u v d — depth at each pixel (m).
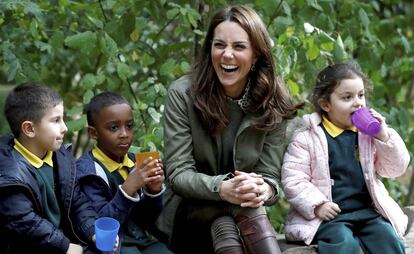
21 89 2.74
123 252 2.86
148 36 4.14
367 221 3.02
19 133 2.73
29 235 2.60
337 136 3.09
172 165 2.99
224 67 2.93
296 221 3.06
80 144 5.27
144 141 3.48
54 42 3.75
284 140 3.14
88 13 3.96
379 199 3.02
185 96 3.03
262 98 3.01
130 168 3.04
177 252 3.18
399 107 4.55
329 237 2.93
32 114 2.69
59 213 2.78
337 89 3.04
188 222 3.06
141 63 4.15
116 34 3.74
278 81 3.08
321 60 3.79
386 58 4.36
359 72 3.08
